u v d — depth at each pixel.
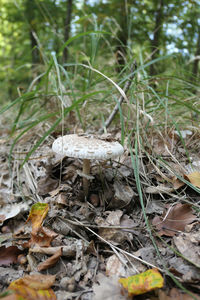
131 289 0.21
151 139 0.41
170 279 0.22
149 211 0.31
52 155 0.41
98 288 0.23
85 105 0.47
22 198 0.36
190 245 0.25
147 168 0.37
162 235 0.28
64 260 0.26
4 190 0.38
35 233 0.27
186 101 0.46
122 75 0.52
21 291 0.20
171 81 0.55
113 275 0.24
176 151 0.40
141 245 0.27
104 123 0.43
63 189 0.35
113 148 0.28
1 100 0.92
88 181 0.34
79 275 0.24
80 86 0.62
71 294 0.22
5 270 0.26
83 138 0.30
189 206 0.29
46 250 0.26
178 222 0.28
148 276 0.21
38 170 0.41
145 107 0.43
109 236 0.28
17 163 0.43
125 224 0.29
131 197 0.32
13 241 0.29
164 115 0.45
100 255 0.27
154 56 0.69
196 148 0.41
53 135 0.48
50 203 0.33
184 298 0.20
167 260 0.25
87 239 0.29
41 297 0.21
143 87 0.45
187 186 0.34
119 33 0.72
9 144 0.51
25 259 0.26
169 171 0.35
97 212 0.32
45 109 0.55
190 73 0.51
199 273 0.22
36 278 0.23
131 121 0.45
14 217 0.33
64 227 0.29
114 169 0.37
